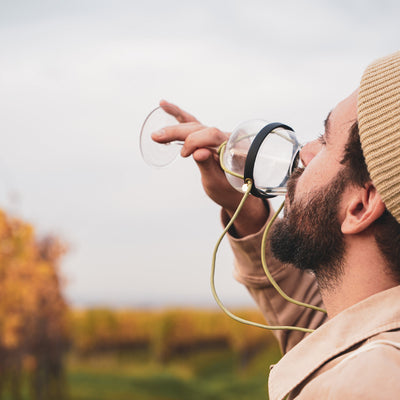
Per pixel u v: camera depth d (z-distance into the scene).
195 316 57.53
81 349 46.56
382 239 1.17
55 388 21.89
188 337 56.25
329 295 1.28
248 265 1.85
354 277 1.22
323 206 1.25
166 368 48.22
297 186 1.32
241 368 48.41
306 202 1.28
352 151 1.20
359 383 0.93
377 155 1.12
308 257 1.28
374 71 1.18
